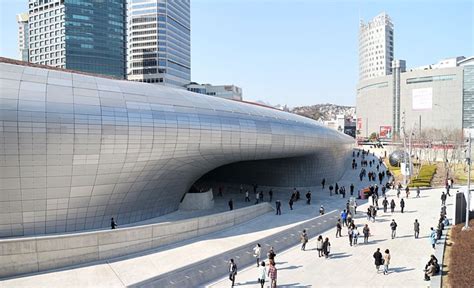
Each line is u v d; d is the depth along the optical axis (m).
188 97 28.86
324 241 23.39
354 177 55.94
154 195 27.77
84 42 136.12
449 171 58.31
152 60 156.25
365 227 24.69
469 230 25.83
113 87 24.16
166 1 156.62
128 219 26.22
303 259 21.77
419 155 79.38
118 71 144.88
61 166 21.11
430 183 49.28
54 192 21.39
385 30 181.75
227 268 20.16
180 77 170.75
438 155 81.06
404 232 26.97
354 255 22.33
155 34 155.25
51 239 18.48
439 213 32.59
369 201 37.38
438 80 117.25
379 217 31.55
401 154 65.88
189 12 180.75
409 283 18.19
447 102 115.44
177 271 18.17
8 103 19.45
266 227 27.09
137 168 24.50
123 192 24.86
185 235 23.80
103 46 140.25
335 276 19.16
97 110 22.05
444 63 138.00
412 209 34.34
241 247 22.00
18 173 20.03
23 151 19.83
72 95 21.72
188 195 32.66
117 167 23.36
